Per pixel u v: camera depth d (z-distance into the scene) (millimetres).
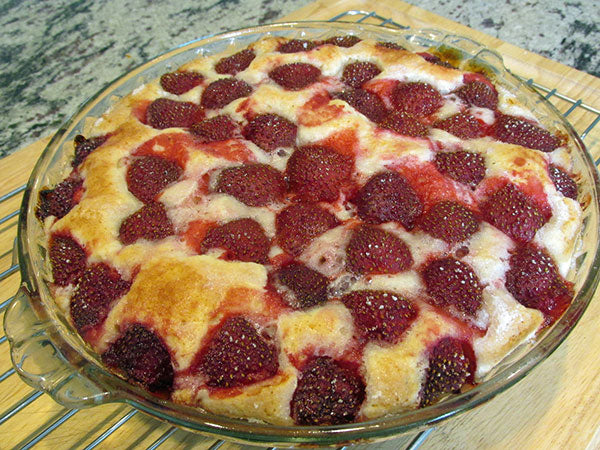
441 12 517
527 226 253
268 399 211
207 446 242
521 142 291
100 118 317
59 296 247
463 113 298
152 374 222
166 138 289
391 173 265
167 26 519
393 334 220
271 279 237
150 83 332
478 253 243
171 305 225
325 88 317
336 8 464
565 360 267
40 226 271
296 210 256
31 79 467
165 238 254
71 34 514
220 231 248
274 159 285
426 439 241
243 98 309
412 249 245
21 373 209
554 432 244
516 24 502
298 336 219
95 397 207
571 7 523
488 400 206
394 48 345
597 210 258
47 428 246
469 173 269
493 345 225
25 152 368
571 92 388
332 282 237
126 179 279
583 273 242
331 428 194
